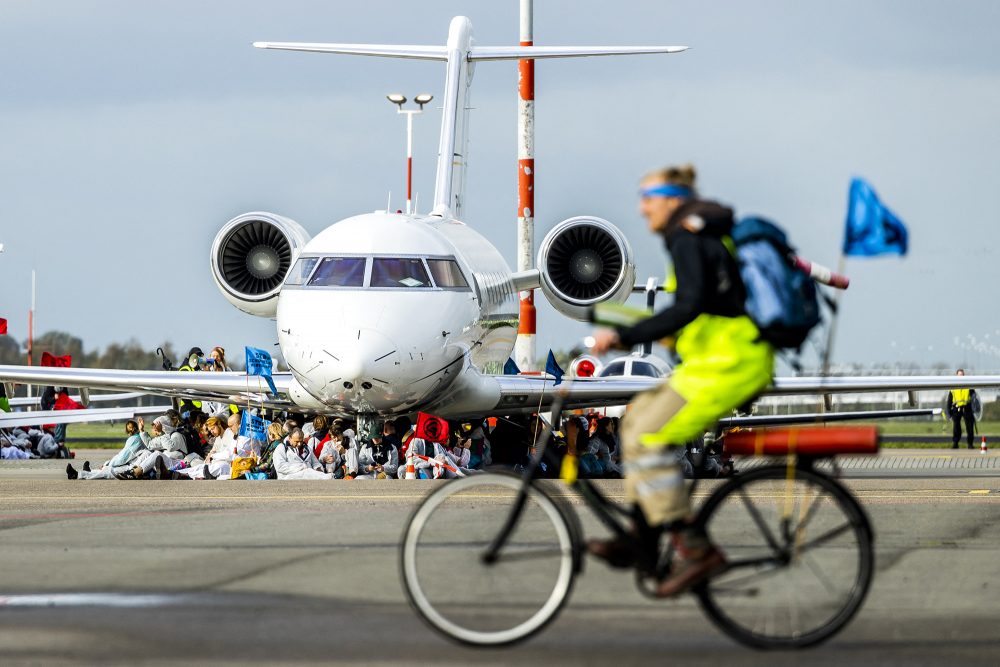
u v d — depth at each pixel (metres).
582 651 24.31
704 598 24.66
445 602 24.66
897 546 39.41
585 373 108.69
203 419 83.81
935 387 86.62
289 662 23.19
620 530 24.98
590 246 97.88
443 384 78.25
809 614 24.75
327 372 72.94
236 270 92.81
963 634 25.95
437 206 106.75
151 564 35.16
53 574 33.38
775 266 23.88
